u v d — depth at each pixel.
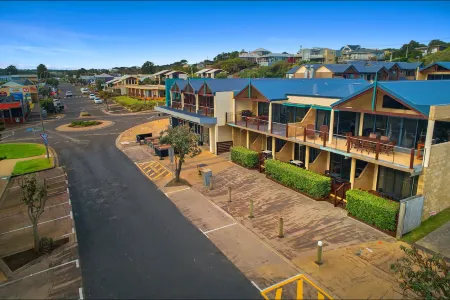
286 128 23.19
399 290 11.70
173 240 15.70
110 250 14.99
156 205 19.94
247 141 28.84
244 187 22.23
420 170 15.42
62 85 188.25
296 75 58.72
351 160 19.22
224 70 111.88
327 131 22.36
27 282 12.86
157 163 29.09
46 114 64.94
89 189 23.12
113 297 11.87
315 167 22.67
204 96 32.75
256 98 27.31
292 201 19.59
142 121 55.47
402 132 18.44
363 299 11.33
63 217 18.64
